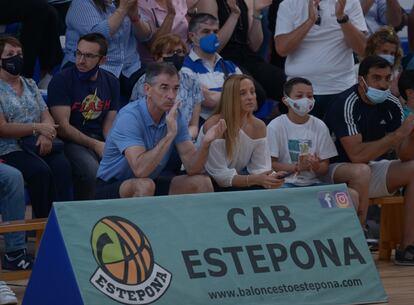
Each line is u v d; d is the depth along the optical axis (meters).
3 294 11.55
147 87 12.66
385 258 15.48
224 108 13.87
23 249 13.48
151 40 17.41
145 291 10.26
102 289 10.06
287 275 10.99
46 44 17.09
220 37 17.92
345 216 11.61
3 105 14.45
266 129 14.30
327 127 15.27
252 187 13.80
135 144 12.58
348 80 17.00
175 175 13.78
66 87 15.12
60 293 10.15
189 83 15.80
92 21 16.48
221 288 10.60
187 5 18.02
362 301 11.32
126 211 10.54
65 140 15.12
